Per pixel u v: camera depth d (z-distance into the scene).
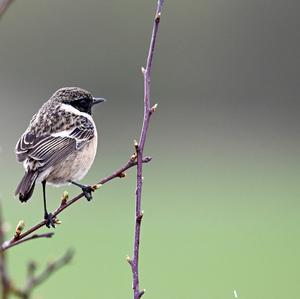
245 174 24.69
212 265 16.36
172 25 31.66
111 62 31.22
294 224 19.84
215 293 14.09
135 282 5.07
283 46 31.64
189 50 31.69
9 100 28.78
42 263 14.72
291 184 23.78
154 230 19.41
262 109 31.55
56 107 8.20
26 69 30.16
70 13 30.77
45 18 30.33
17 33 30.06
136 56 31.36
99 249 17.06
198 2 31.81
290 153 27.16
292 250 17.45
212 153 26.75
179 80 31.70
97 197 21.88
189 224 19.97
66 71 30.78
